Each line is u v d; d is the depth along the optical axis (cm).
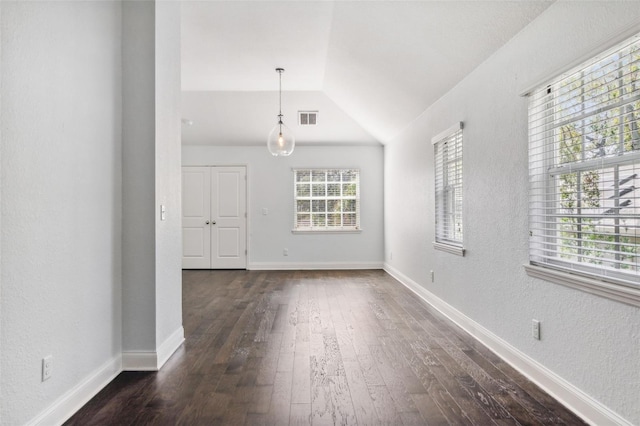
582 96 208
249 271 721
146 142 265
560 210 232
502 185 283
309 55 479
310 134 712
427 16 302
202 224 746
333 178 751
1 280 159
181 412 206
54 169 193
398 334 339
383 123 608
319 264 745
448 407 210
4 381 161
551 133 235
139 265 264
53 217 192
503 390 229
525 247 253
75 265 211
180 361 279
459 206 388
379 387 234
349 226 748
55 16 194
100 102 237
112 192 252
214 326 367
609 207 186
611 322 182
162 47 281
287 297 496
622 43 173
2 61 160
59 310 197
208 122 682
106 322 244
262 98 634
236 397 223
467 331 345
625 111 181
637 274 173
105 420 199
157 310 268
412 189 536
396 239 638
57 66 196
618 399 178
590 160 204
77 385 212
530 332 248
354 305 450
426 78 396
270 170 747
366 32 374
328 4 358
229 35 422
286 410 208
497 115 290
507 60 276
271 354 292
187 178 746
